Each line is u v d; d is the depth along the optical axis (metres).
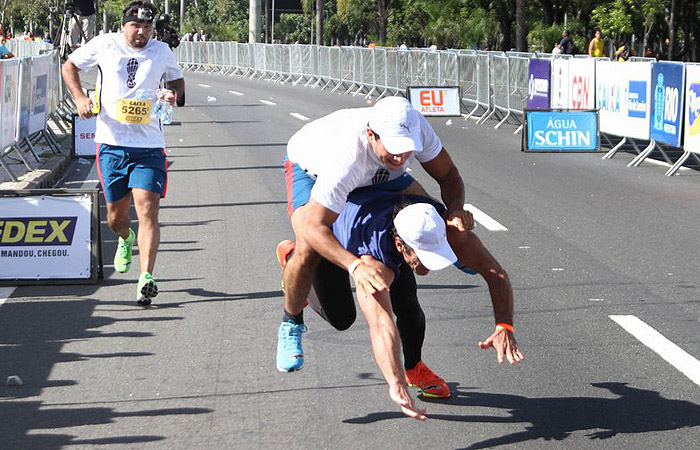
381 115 5.28
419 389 6.62
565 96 22.59
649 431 5.91
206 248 11.43
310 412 6.25
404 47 42.12
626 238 11.88
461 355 7.41
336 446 5.71
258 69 55.97
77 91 9.07
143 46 9.06
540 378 6.88
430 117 29.02
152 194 8.99
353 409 6.30
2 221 9.71
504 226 12.59
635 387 6.69
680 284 9.63
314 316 8.52
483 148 21.47
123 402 6.47
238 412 6.27
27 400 6.52
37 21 80.06
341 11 75.75
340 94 39.69
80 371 7.11
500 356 5.54
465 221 5.58
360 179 5.48
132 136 9.05
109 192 9.22
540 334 7.96
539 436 5.83
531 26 55.34
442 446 5.70
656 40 65.56
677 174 17.59
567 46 42.09
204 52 65.88
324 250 5.40
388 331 5.23
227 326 8.24
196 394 6.61
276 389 6.69
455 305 8.88
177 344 7.75
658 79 18.44
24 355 7.48
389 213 5.51
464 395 6.55
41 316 8.59
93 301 9.09
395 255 5.49
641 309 8.71
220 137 23.89
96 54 9.05
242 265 10.53
